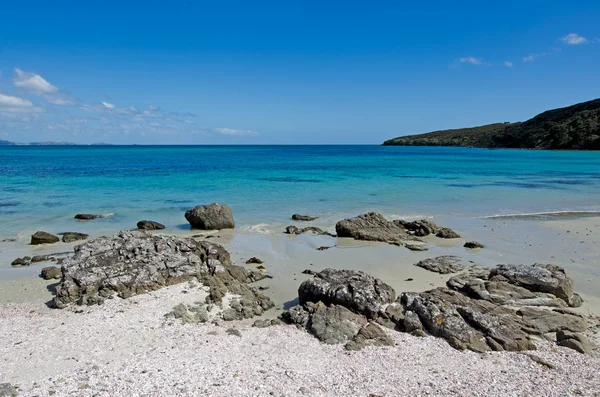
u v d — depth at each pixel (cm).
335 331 1127
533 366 954
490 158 10369
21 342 1066
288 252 1980
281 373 909
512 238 2247
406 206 3198
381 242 2172
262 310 1329
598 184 4678
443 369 939
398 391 834
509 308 1256
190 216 2497
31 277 1622
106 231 2373
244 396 802
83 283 1363
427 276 1628
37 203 3162
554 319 1190
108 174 5419
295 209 3045
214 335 1130
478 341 1073
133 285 1377
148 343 1072
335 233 2361
